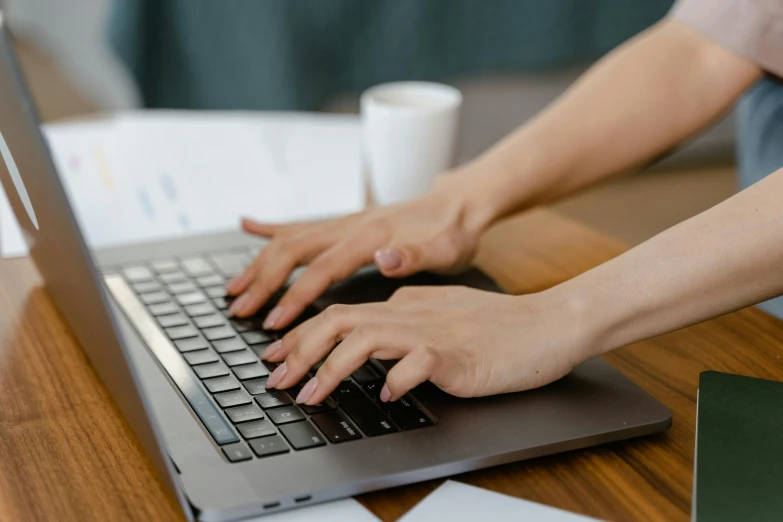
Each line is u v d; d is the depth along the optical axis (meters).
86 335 0.56
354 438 0.50
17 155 0.52
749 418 0.51
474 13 1.98
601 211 2.24
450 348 0.54
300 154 1.04
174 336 0.64
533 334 0.55
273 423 0.52
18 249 0.83
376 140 0.91
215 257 0.80
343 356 0.54
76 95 2.01
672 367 0.61
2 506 0.46
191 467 0.47
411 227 0.75
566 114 0.84
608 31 2.07
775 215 0.55
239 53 1.80
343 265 0.70
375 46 1.92
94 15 1.95
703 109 0.84
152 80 1.79
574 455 0.51
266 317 0.68
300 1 1.81
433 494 0.48
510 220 0.92
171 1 1.75
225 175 0.99
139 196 0.95
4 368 0.62
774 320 0.68
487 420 0.52
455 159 0.94
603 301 0.56
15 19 1.91
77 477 0.49
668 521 0.46
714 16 0.82
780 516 0.43
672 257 0.56
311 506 0.46
